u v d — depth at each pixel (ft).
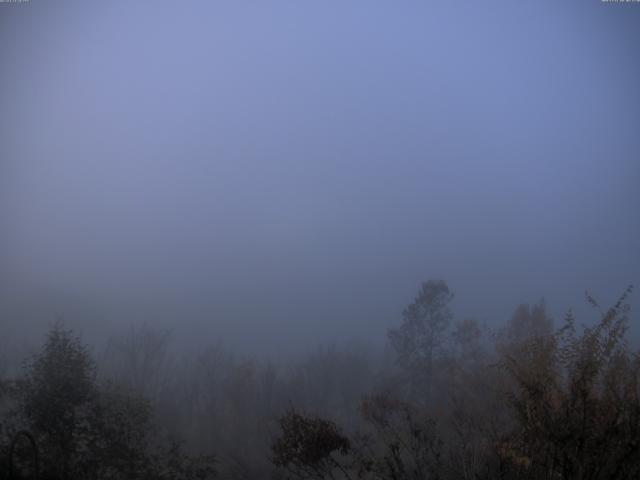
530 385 29.55
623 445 25.82
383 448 43.80
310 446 36.73
